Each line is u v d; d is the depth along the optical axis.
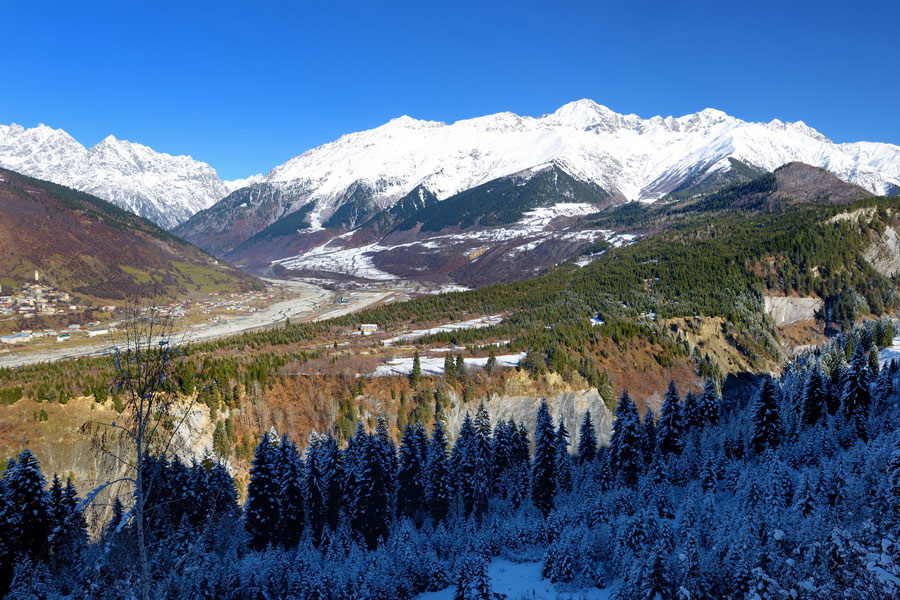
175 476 53.16
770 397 72.38
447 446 73.25
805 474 48.44
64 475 75.19
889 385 80.12
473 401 102.88
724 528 45.78
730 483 62.56
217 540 57.56
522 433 82.62
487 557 57.50
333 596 46.19
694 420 82.69
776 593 35.12
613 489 68.75
